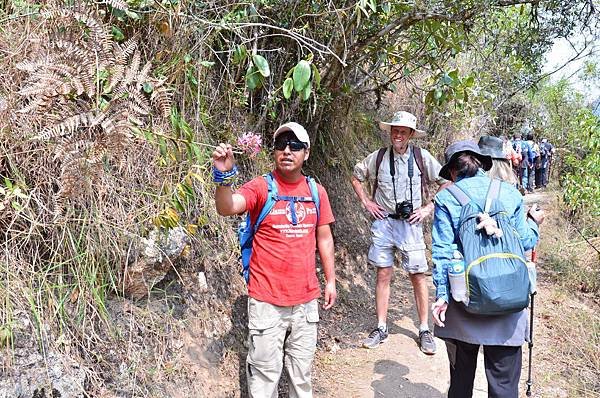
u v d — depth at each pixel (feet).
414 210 12.55
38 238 7.04
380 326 12.90
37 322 6.47
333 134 17.76
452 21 13.03
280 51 12.71
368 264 17.42
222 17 10.71
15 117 6.93
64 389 6.44
